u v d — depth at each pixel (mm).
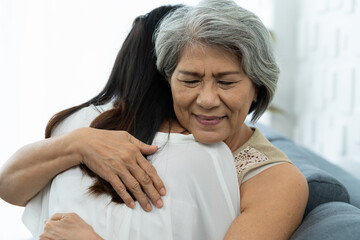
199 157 729
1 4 2924
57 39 3049
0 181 833
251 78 727
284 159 812
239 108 722
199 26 676
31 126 3055
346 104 2463
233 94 705
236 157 831
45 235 716
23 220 874
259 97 810
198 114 728
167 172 725
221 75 693
